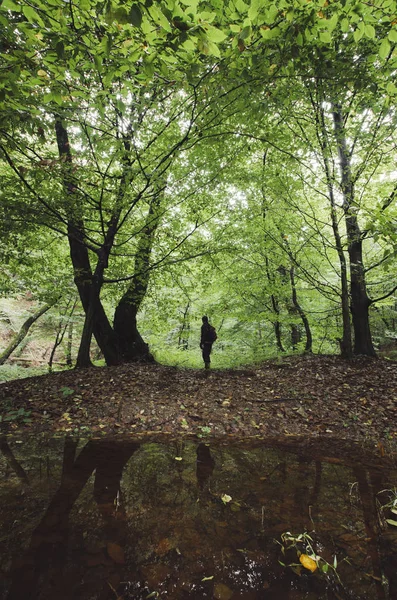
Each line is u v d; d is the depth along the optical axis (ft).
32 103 13.58
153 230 30.32
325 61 12.34
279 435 17.66
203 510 8.66
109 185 25.17
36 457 12.75
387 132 22.67
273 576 6.16
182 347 54.39
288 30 9.37
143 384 24.40
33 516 8.02
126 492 9.66
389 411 20.17
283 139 22.56
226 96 16.21
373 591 5.84
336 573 6.30
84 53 10.39
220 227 34.06
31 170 19.54
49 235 32.55
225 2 9.61
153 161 22.81
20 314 48.26
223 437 17.02
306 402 21.95
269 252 35.86
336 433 18.06
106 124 21.26
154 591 5.68
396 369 26.73
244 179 28.68
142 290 34.19
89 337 29.73
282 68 12.94
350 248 32.40
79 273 29.12
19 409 18.92
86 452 13.65
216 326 51.70
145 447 14.73
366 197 27.45
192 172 27.48
